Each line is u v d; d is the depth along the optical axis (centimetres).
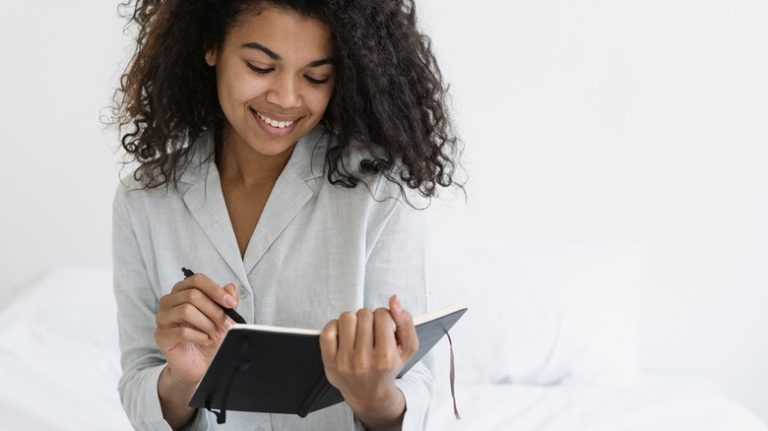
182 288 112
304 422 127
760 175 273
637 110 273
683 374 279
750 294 276
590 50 271
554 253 258
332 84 123
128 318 133
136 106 134
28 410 198
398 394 108
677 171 274
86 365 226
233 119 123
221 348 97
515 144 274
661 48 271
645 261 276
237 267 126
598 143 273
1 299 288
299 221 127
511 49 271
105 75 279
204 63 132
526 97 273
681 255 276
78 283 260
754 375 279
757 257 275
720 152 273
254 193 131
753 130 272
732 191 274
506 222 276
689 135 273
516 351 243
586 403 227
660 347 280
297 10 117
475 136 274
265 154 124
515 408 225
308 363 102
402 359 99
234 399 110
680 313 279
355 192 126
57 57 279
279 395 109
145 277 133
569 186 275
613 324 247
